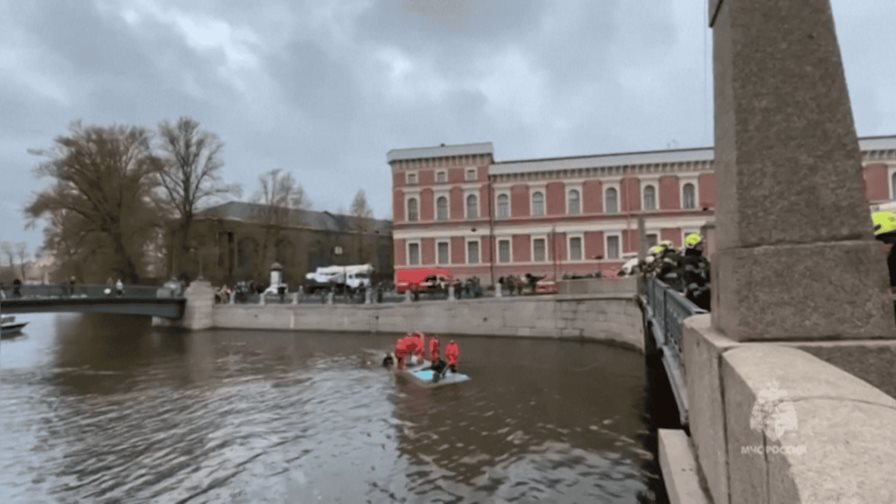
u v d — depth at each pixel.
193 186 51.12
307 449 11.18
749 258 2.45
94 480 9.99
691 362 3.50
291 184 59.88
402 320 31.11
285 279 58.09
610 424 11.95
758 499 1.64
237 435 12.45
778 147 2.52
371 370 20.06
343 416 13.62
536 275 44.53
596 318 23.55
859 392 1.52
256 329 37.22
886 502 1.03
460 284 34.72
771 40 2.59
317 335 32.72
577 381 16.41
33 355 27.50
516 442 10.97
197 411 14.90
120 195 46.31
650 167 44.56
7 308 30.70
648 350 18.33
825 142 2.48
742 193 2.54
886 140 39.78
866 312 2.32
